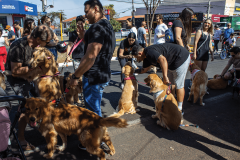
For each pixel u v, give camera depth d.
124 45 5.57
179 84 3.85
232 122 3.86
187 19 4.27
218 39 14.02
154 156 2.85
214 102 4.88
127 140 3.27
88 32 2.57
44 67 2.91
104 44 2.68
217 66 9.46
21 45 2.75
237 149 3.01
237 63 5.68
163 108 3.49
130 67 4.20
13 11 21.03
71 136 3.40
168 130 3.59
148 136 3.39
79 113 2.58
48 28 2.84
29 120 2.49
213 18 40.38
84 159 2.80
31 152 2.93
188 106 4.66
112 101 5.07
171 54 3.59
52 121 2.64
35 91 3.00
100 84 2.85
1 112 1.91
